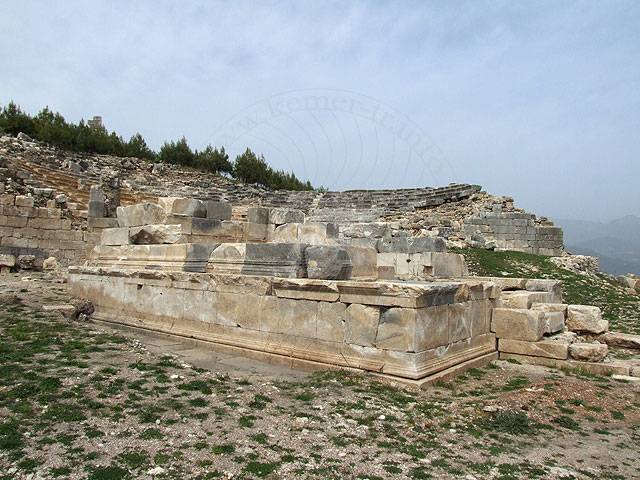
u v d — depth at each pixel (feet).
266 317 33.60
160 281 40.52
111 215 86.48
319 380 27.37
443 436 20.65
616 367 33.17
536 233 116.67
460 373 31.19
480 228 118.11
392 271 48.21
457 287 32.32
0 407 20.61
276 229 47.55
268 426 20.42
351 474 16.60
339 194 169.17
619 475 17.88
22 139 133.59
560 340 36.88
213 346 35.40
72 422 19.51
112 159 166.91
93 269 47.29
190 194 147.74
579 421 23.90
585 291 74.08
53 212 81.92
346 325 29.99
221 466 16.63
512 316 37.22
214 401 23.15
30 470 15.58
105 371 26.55
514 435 21.48
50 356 28.99
